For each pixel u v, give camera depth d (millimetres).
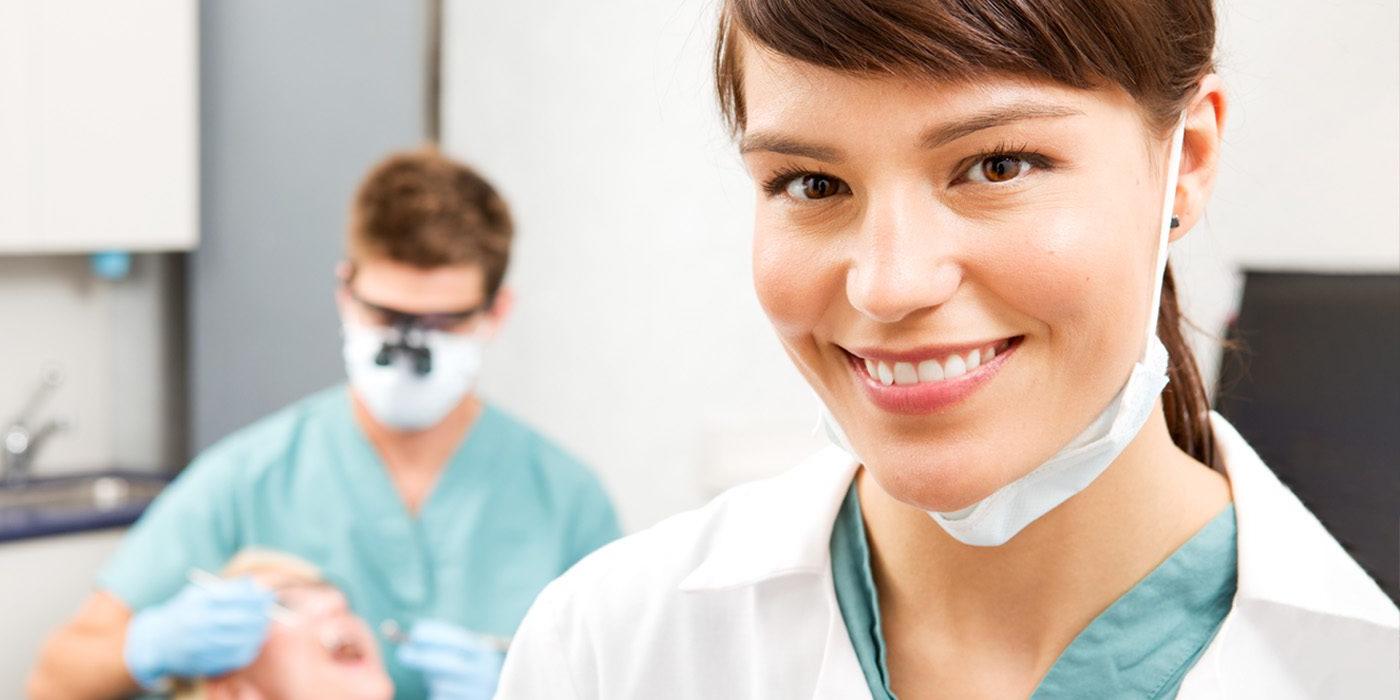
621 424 3176
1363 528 869
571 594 903
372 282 2168
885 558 801
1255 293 969
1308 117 1666
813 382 712
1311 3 1656
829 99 618
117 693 2172
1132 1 617
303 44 3332
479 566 2209
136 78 3250
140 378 3631
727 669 844
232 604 2111
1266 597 735
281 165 3355
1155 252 684
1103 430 681
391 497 2211
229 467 2232
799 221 663
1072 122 615
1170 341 816
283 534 2213
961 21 590
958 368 641
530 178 3273
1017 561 750
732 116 739
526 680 898
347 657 2148
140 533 2225
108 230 3246
